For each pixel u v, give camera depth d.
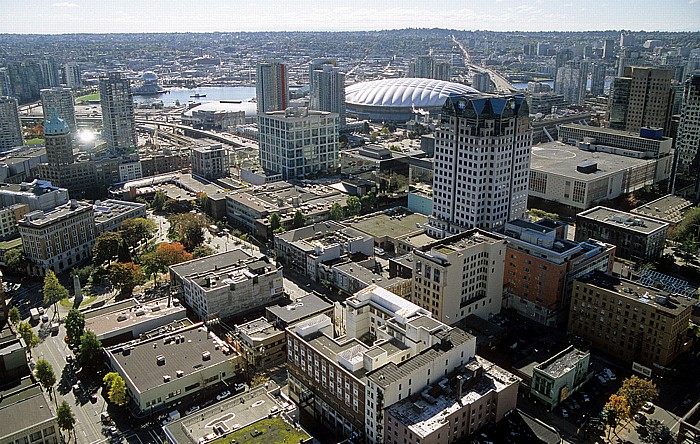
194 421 194.25
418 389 195.25
